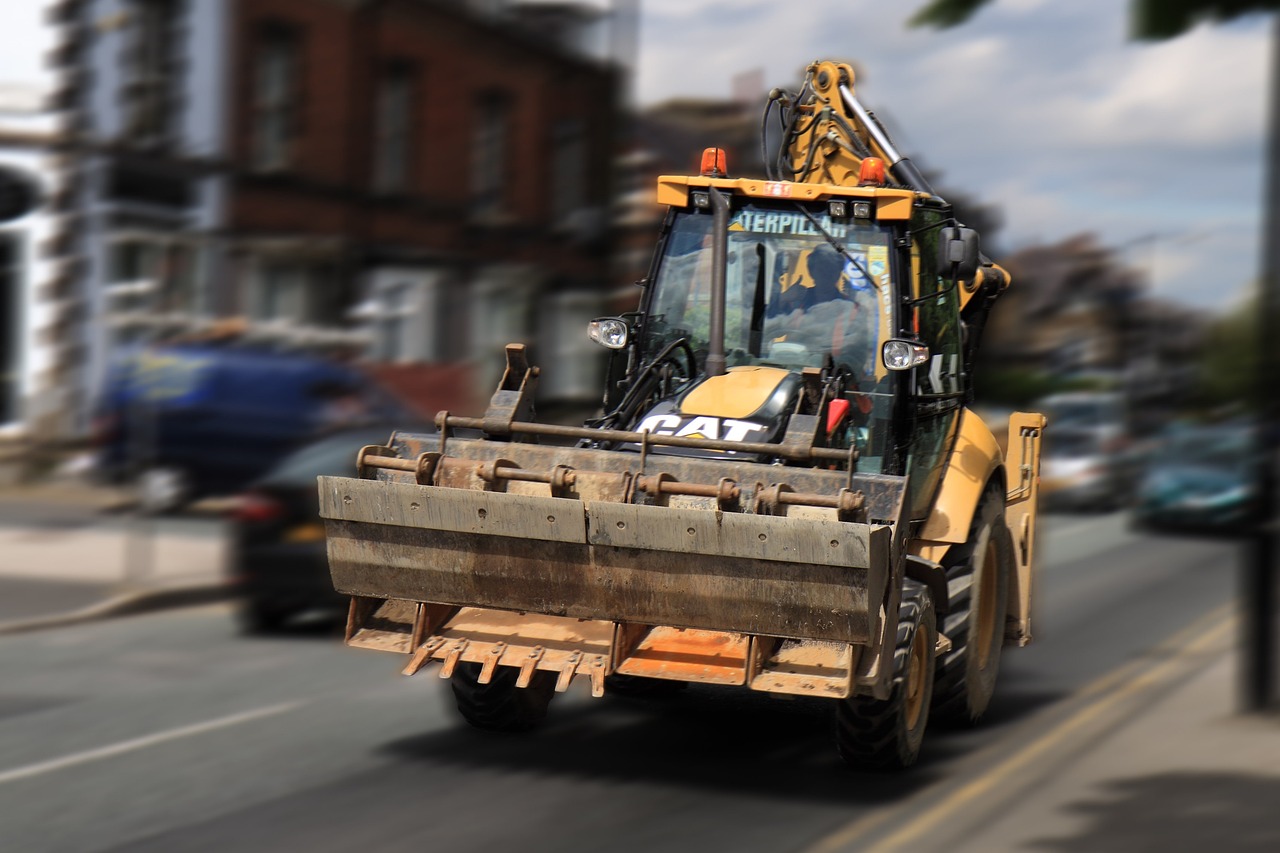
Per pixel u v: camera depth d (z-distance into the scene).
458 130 36.50
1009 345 79.44
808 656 8.90
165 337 29.80
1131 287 78.31
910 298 10.58
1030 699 12.80
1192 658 14.82
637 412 10.30
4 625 15.41
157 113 30.03
